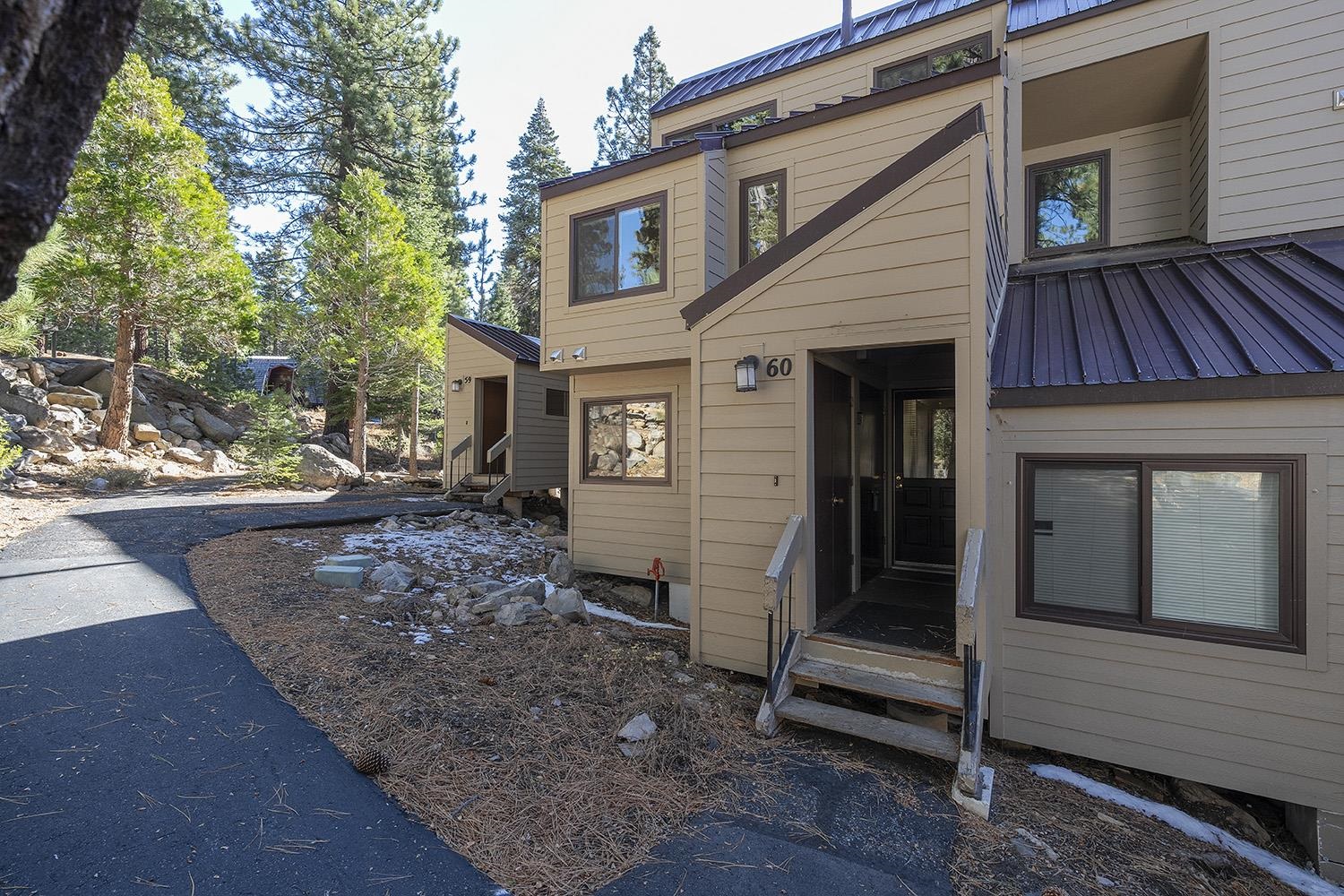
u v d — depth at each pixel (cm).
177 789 264
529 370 1194
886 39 760
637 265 715
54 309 1073
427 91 1905
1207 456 379
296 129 1803
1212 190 601
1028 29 664
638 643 521
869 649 401
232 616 456
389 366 1531
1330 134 558
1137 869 287
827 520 485
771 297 454
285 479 1241
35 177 114
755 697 427
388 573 585
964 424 381
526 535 964
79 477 1055
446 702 354
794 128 671
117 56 122
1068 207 738
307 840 240
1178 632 386
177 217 1136
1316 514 351
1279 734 360
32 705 319
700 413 486
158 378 1552
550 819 268
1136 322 470
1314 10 563
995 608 437
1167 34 612
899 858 266
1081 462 418
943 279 392
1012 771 386
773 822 285
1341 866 339
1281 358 367
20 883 208
